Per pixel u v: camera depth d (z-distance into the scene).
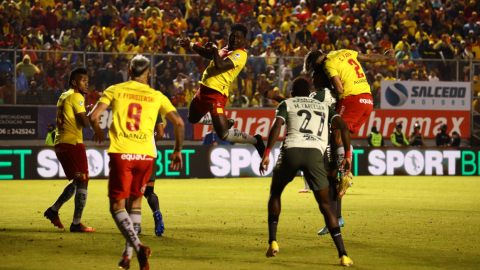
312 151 17.34
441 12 84.06
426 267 16.41
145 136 16.38
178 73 57.50
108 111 55.62
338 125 18.06
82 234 21.91
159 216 21.73
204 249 19.06
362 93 24.69
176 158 16.67
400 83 62.12
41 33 66.38
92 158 51.78
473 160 59.84
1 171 50.28
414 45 73.56
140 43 65.19
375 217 27.80
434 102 62.94
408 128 62.53
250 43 71.81
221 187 45.47
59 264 16.39
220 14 73.38
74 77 23.05
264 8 79.25
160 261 17.06
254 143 26.59
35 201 34.31
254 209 30.91
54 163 51.62
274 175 17.94
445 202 35.19
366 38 76.25
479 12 85.19
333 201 22.28
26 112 54.72
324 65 24.23
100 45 63.12
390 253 18.53
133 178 16.53
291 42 72.56
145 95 16.52
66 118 22.70
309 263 16.88
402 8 83.31
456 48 75.81
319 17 79.25
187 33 72.12
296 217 27.48
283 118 17.61
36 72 54.94
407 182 50.91
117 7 74.38
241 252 18.56
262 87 59.25
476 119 64.06
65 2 73.44
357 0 83.44
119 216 15.48
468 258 17.72
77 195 22.45
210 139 56.78
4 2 68.44
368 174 57.88
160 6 77.12
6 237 21.00
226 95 25.88
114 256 17.67
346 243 20.36
